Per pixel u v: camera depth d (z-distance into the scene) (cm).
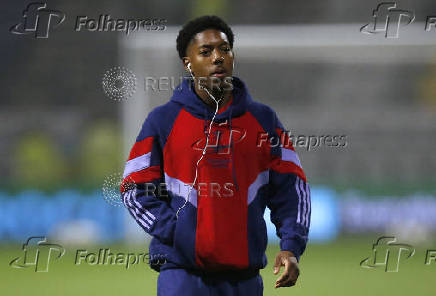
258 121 1281
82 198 5638
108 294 3319
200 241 1212
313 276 3897
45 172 6900
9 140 7131
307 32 6178
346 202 5725
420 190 5681
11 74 8150
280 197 1286
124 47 5956
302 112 6456
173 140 1255
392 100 7144
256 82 6962
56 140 7231
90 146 6969
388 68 7156
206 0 8162
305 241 1259
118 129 7381
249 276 1243
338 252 5078
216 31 1285
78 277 3991
